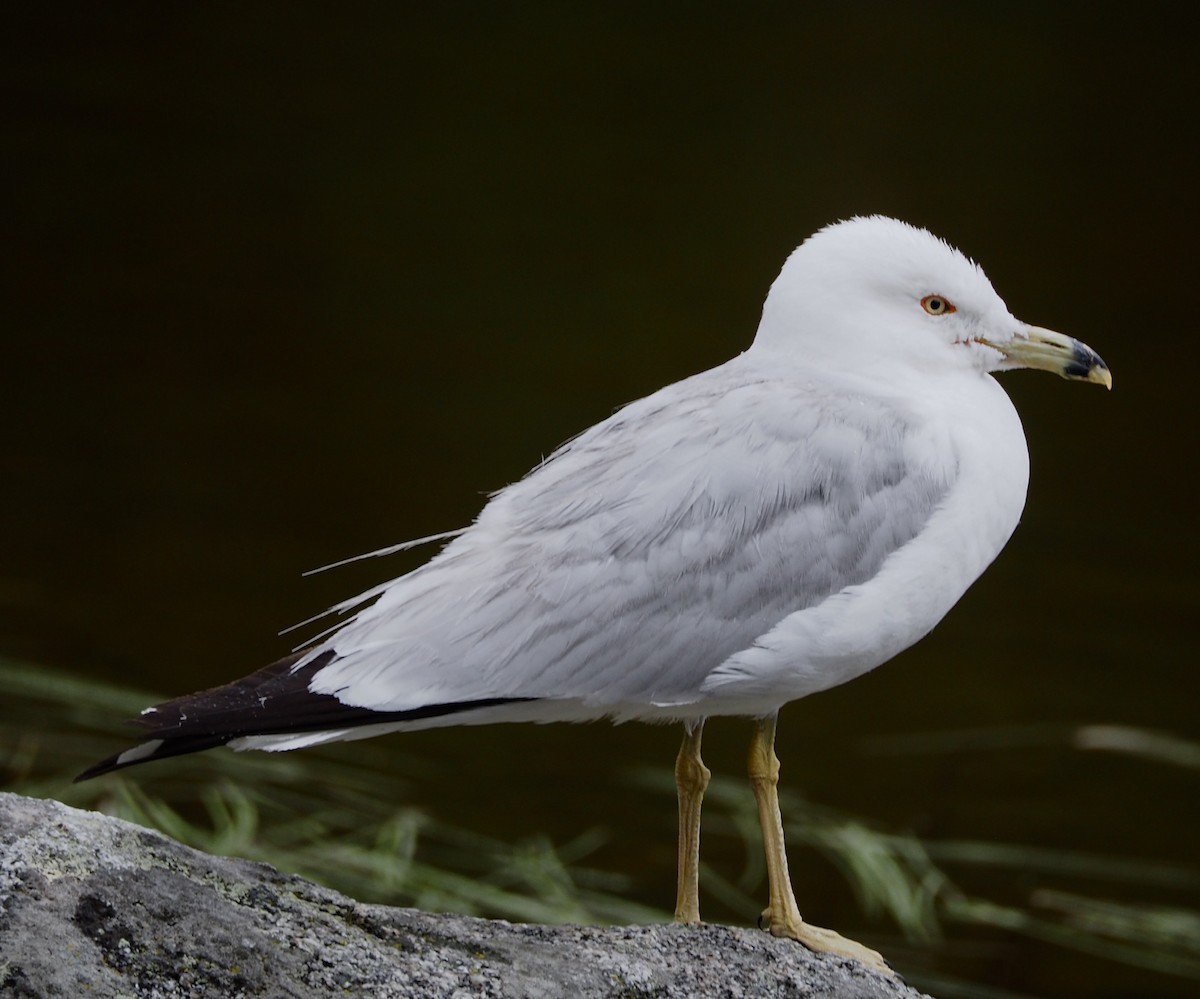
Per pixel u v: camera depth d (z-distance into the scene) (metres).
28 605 13.30
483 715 6.43
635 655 6.40
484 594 6.39
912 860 10.98
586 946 5.96
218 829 10.23
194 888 5.46
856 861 10.21
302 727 6.12
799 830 10.90
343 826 10.66
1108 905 10.91
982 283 7.00
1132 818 11.99
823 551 6.48
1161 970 10.70
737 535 6.43
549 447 16.55
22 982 4.97
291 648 13.04
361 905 5.83
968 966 10.66
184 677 12.44
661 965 5.91
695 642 6.42
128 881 5.39
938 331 6.99
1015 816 11.95
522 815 11.38
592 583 6.39
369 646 6.32
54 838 5.50
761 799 6.89
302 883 5.83
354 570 14.32
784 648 6.45
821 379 6.82
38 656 12.51
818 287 6.96
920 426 6.70
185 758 10.90
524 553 6.46
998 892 11.34
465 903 9.80
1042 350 7.02
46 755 10.84
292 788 11.28
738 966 6.03
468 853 10.72
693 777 7.01
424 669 6.30
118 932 5.23
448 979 5.49
